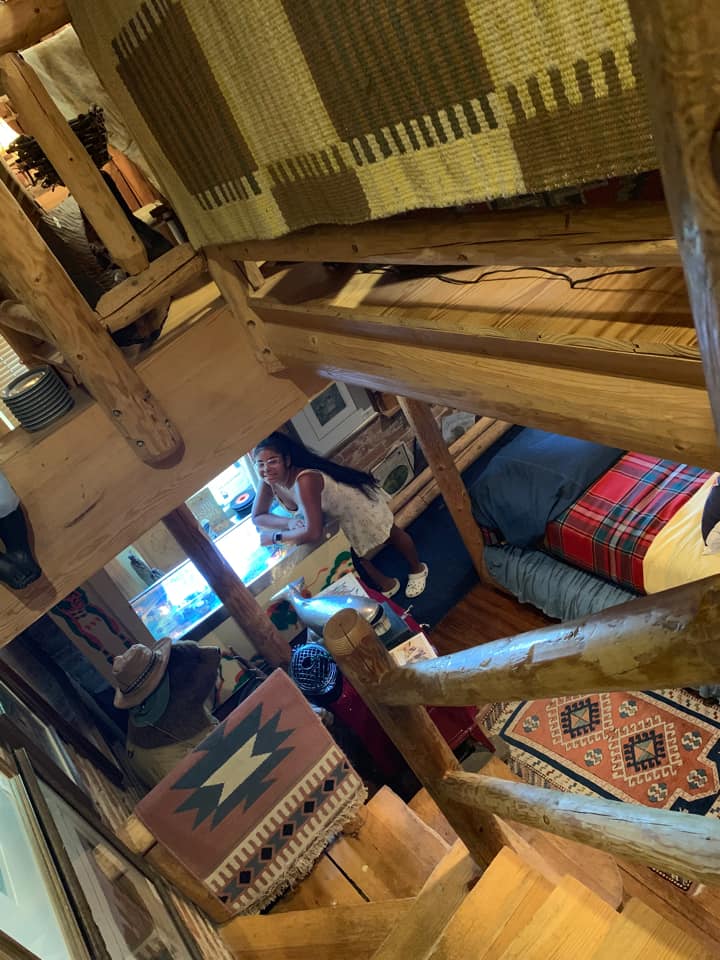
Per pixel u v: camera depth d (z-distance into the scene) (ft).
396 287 4.69
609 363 3.14
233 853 6.88
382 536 13.19
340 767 7.22
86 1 4.42
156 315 6.38
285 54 3.36
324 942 6.64
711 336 1.63
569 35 2.22
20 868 3.87
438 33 2.61
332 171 3.70
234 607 12.26
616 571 11.18
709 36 1.25
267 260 5.24
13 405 6.02
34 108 5.17
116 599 11.94
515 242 3.14
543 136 2.56
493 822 5.69
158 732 10.30
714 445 2.89
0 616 6.35
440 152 3.02
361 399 14.07
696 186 1.41
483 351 3.85
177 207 5.55
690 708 10.73
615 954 4.09
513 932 4.77
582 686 2.84
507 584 13.24
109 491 6.47
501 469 12.90
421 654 10.21
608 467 12.25
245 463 13.44
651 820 3.21
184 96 4.29
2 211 5.12
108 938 4.02
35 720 8.30
